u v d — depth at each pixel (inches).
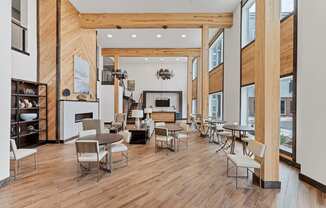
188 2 287.0
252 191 137.6
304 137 157.2
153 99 721.6
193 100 631.8
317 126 143.3
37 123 270.4
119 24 317.7
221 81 388.2
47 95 276.5
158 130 237.5
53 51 276.1
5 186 141.6
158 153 235.0
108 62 649.0
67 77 295.4
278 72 143.6
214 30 421.4
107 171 172.9
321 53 141.2
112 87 529.7
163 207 116.0
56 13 276.1
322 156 137.9
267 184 142.0
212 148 261.7
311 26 151.4
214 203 121.0
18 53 235.3
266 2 143.6
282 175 165.6
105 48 511.8
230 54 337.7
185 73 716.7
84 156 156.2
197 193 134.0
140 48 510.0
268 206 118.1
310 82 152.2
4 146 142.2
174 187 142.9
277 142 143.0
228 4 295.7
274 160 142.5
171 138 238.1
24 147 249.6
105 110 527.5
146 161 203.8
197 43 470.0
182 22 317.1
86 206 116.0
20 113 241.9
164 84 716.7
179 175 165.9
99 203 119.6
